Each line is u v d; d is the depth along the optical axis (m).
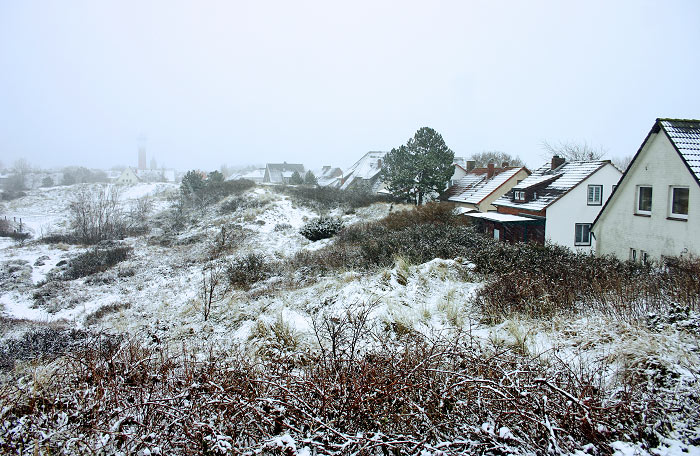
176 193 43.75
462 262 10.70
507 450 2.84
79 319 12.92
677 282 7.15
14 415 3.68
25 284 18.39
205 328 8.17
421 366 3.69
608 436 3.04
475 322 6.63
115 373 4.26
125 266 19.77
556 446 2.85
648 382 3.79
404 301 7.64
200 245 23.00
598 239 16.92
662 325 5.16
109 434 3.19
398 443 2.90
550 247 13.44
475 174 38.78
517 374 3.65
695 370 3.88
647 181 14.38
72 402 3.77
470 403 3.34
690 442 3.11
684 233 12.93
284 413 3.20
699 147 12.97
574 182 24.31
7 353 8.24
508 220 24.11
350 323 5.80
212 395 3.44
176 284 15.72
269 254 19.72
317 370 3.90
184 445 3.02
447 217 23.36
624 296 6.58
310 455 2.83
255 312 8.56
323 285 10.16
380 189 47.81
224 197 35.47
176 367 4.62
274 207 31.03
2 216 40.06
